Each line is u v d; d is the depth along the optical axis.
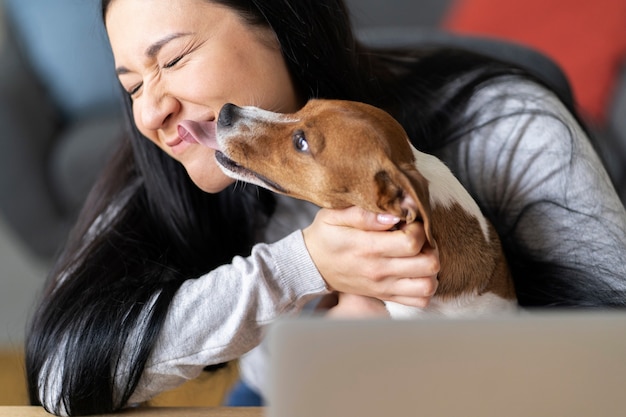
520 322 0.80
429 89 1.56
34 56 3.40
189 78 1.32
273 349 0.80
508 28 3.34
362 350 0.80
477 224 1.35
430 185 1.29
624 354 0.80
